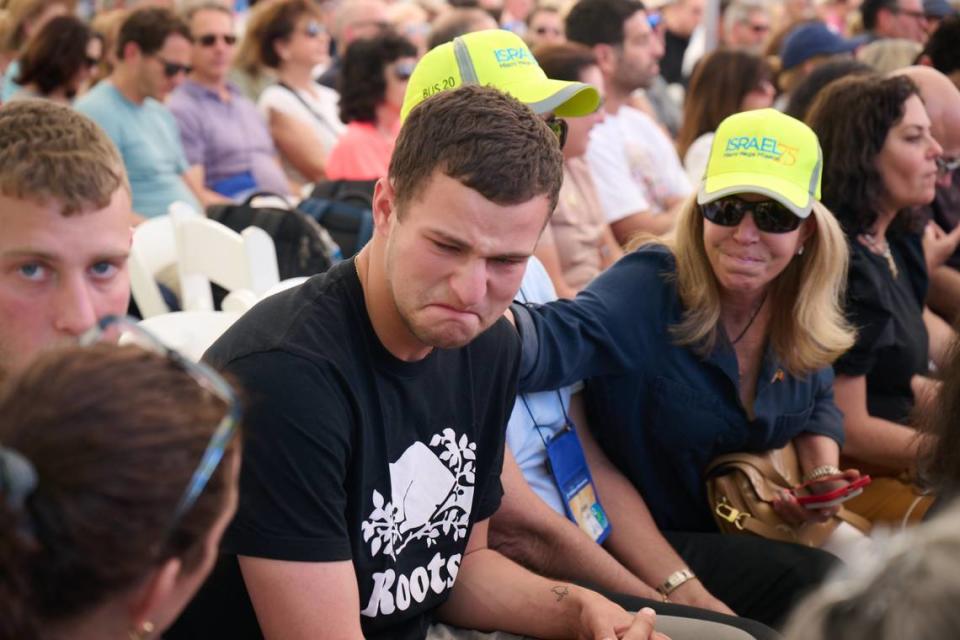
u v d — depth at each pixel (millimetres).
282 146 5668
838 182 2869
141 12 4609
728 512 2418
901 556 891
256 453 1481
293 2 5750
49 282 1468
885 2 6117
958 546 859
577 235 3555
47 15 5277
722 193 2240
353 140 4617
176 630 1635
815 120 2939
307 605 1505
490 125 1431
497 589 1878
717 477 2445
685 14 8648
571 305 2318
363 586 1646
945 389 1658
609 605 1814
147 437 902
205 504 955
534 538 2148
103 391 917
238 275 2980
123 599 931
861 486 2381
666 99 7062
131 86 4602
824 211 2381
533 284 2416
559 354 2234
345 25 6652
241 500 1487
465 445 1752
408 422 1655
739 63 4629
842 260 2391
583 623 1807
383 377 1612
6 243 1438
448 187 1421
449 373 1711
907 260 3057
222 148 5242
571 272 3543
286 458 1485
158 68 4551
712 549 2393
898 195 2855
